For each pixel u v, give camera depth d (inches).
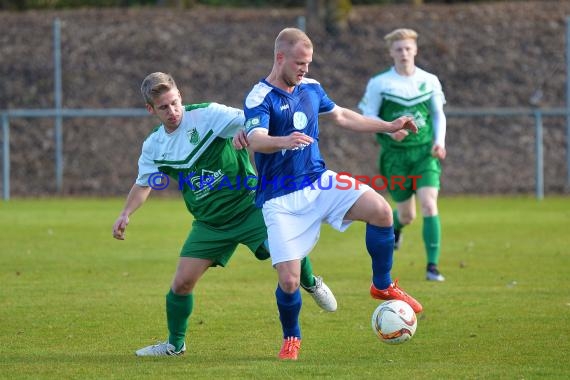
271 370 769.6
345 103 2760.8
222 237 860.6
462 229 1823.3
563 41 2970.0
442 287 1216.2
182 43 2974.9
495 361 809.5
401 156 1346.0
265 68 2876.5
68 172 2600.9
